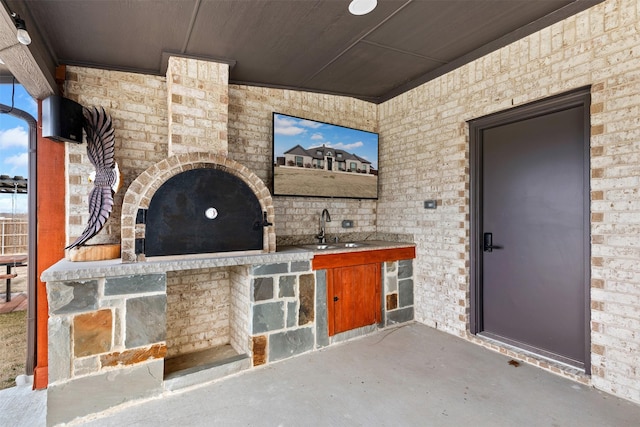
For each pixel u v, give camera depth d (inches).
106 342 79.6
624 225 79.5
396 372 96.4
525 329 107.3
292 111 136.9
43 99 94.0
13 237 131.8
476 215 118.4
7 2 64.1
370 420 74.4
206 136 105.1
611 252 82.0
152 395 84.4
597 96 84.0
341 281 118.0
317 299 112.3
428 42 104.2
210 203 96.4
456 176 120.8
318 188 138.3
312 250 113.0
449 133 123.2
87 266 79.3
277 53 106.0
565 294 97.1
